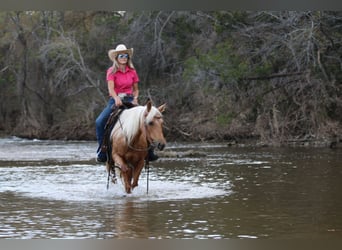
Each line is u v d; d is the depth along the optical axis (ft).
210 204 36.37
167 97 114.01
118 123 39.70
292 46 85.25
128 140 38.47
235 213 33.37
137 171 39.86
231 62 93.91
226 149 85.25
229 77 92.48
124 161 39.37
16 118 145.59
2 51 144.77
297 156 70.79
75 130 126.52
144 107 38.19
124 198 38.78
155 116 37.14
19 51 141.38
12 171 56.18
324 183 45.60
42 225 30.45
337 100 87.66
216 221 31.24
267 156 71.51
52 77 133.39
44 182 47.14
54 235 28.32
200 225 30.25
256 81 93.61
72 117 131.23
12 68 141.59
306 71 86.07
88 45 129.49
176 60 116.88
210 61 95.40
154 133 36.88
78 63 122.93
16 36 140.67
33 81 138.00
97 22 130.93
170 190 42.22
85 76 126.82
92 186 44.52
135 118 38.19
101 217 32.32
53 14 137.90
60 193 41.16
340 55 87.61
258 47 93.86
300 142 89.97
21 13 142.20
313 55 83.97
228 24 97.04
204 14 107.45
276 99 91.86
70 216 32.68
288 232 28.73
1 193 41.39
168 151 75.92
